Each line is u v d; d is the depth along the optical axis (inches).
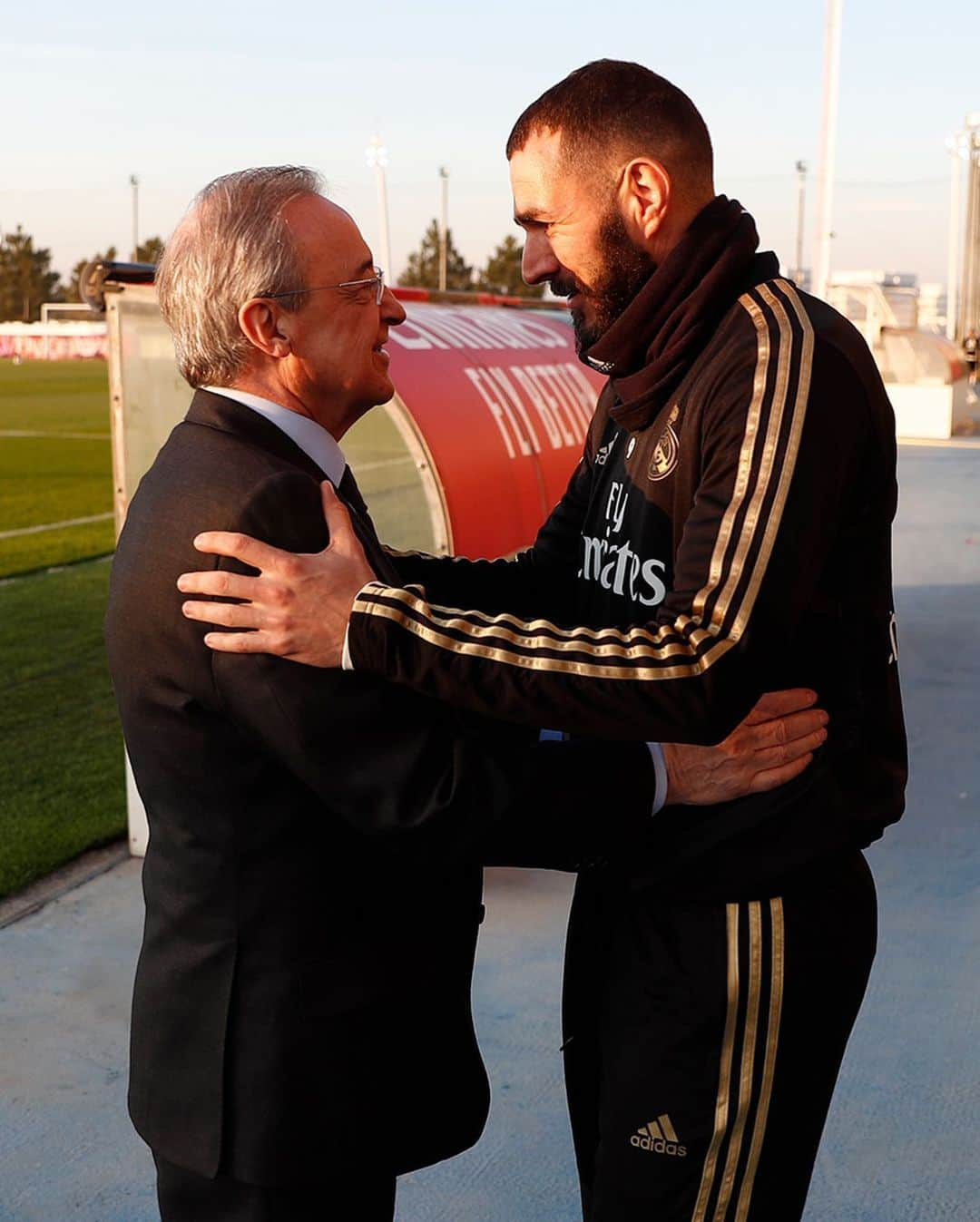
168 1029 63.0
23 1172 108.4
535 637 56.5
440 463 167.8
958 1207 102.6
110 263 163.8
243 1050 61.2
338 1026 61.6
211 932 61.4
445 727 59.1
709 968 65.0
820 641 63.6
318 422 65.2
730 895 64.5
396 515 197.5
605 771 59.5
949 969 142.4
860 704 65.9
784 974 64.9
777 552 56.5
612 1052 68.6
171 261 62.3
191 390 170.6
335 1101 61.6
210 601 57.9
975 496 543.5
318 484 60.6
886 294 910.4
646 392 63.7
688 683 55.7
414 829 57.7
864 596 64.3
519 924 155.3
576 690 55.5
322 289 61.7
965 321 1302.9
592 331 66.1
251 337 61.2
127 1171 108.6
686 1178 67.3
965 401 944.3
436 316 217.9
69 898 162.7
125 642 61.1
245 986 61.1
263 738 58.0
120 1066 124.6
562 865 68.7
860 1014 132.6
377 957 62.7
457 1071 67.2
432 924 65.2
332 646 56.5
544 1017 133.0
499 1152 111.2
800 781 64.4
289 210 61.0
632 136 61.6
